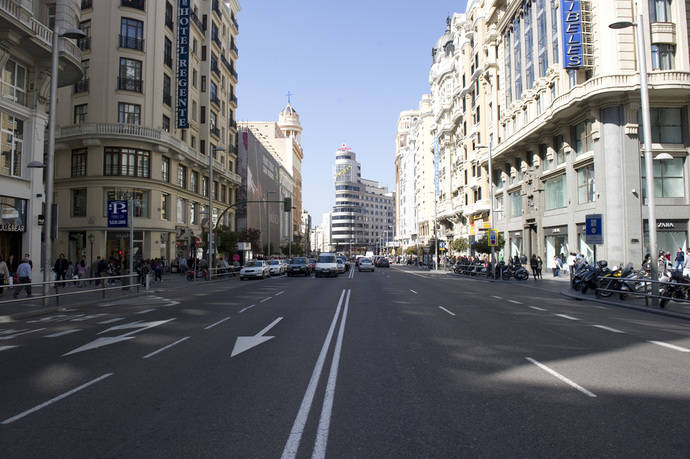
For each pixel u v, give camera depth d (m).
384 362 7.67
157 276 32.28
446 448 4.23
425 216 102.50
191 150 44.44
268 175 88.44
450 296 20.22
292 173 124.25
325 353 8.39
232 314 14.23
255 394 5.95
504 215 47.00
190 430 4.73
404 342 9.43
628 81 27.50
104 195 37.03
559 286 26.52
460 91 61.34
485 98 51.47
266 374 6.95
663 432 4.57
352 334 10.41
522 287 26.75
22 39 20.92
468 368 7.23
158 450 4.25
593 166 30.53
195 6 47.50
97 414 5.27
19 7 19.88
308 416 5.11
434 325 11.71
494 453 4.12
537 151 38.44
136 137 37.09
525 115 39.97
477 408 5.32
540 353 8.32
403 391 6.02
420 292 22.44
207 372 7.12
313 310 15.04
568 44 30.28
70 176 37.50
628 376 6.70
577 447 4.23
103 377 6.92
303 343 9.38
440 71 72.75
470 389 6.08
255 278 38.38
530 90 37.84
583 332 10.63
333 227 187.75
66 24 23.12
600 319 12.94
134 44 38.22
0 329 12.40
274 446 4.31
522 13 40.69
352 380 6.57
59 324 13.08
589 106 29.11
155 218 38.47
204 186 50.28
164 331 11.10
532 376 6.72
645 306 15.50
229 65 58.03
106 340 10.08
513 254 45.34
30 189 23.22
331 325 11.76
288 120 147.50
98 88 37.16
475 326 11.54
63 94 37.69
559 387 6.14
